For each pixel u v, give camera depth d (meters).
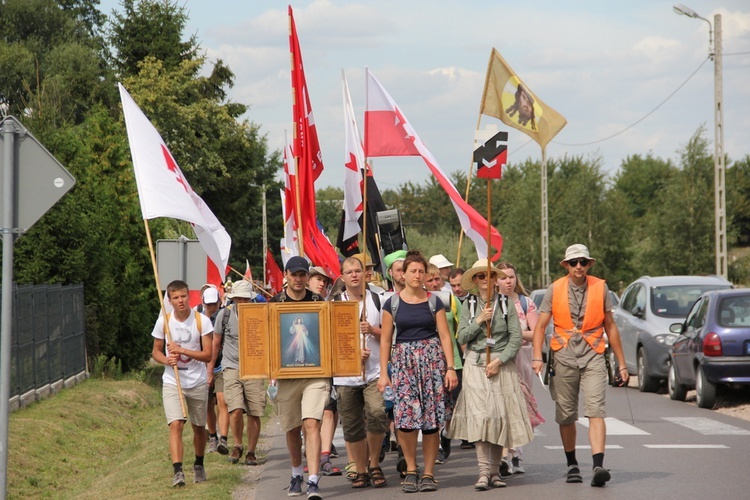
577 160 113.12
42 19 72.56
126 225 31.77
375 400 11.69
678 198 65.00
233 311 14.38
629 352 24.88
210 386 15.27
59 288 24.64
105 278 28.67
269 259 30.44
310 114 14.23
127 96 12.67
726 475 12.01
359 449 11.88
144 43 62.72
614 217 75.44
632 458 13.52
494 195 114.88
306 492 11.52
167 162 12.84
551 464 13.20
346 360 11.02
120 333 30.36
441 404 11.25
